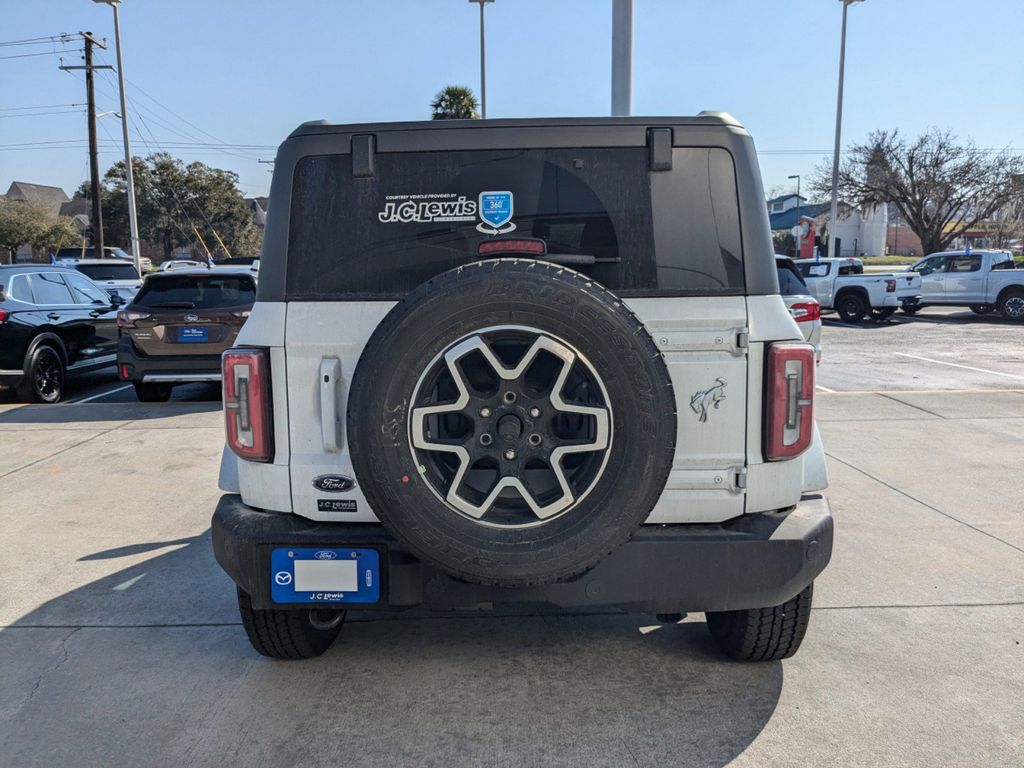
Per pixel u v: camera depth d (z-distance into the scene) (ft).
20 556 16.55
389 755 9.68
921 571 15.31
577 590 9.51
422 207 9.83
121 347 32.01
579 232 9.80
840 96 96.78
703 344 9.55
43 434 27.73
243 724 10.40
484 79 71.00
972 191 131.13
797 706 10.68
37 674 11.77
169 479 22.08
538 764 9.46
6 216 179.63
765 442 9.61
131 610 13.97
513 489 8.98
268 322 9.75
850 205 137.49
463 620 13.47
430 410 8.58
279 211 9.86
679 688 11.14
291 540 9.63
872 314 73.56
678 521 9.74
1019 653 12.16
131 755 9.77
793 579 9.62
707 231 9.73
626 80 26.76
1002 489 20.57
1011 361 45.78
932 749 9.74
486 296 8.39
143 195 199.41
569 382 8.88
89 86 113.60
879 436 26.27
